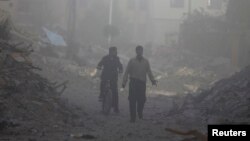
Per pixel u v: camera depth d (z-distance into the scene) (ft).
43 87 71.15
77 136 50.75
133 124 65.51
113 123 65.72
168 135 55.47
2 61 69.56
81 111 74.54
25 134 50.57
